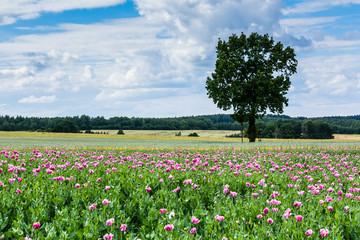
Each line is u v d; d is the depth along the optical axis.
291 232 5.23
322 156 18.67
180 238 4.86
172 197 7.26
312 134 121.38
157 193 7.63
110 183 8.62
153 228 5.71
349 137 124.69
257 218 6.00
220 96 52.00
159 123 147.12
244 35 54.28
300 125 124.50
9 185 8.22
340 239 4.89
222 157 17.17
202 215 6.14
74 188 8.05
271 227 5.46
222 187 8.40
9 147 30.17
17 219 5.69
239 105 52.69
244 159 16.64
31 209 6.08
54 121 155.00
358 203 7.24
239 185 8.68
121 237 5.18
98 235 5.34
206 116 170.62
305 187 9.22
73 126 118.62
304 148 27.33
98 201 6.96
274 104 50.62
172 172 10.11
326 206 6.74
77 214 6.23
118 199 7.02
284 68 54.03
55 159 14.41
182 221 5.61
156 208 6.71
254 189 8.49
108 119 148.88
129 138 82.81
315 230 5.43
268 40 53.47
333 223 5.62
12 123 149.38
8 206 6.37
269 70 51.06
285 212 5.75
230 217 5.91
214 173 10.57
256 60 52.06
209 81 54.91
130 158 15.06
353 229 5.53
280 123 128.25
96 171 10.94
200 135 122.44
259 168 12.04
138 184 8.41
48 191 7.51
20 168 10.20
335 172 11.66
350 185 9.69
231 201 6.94
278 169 12.85
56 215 5.95
